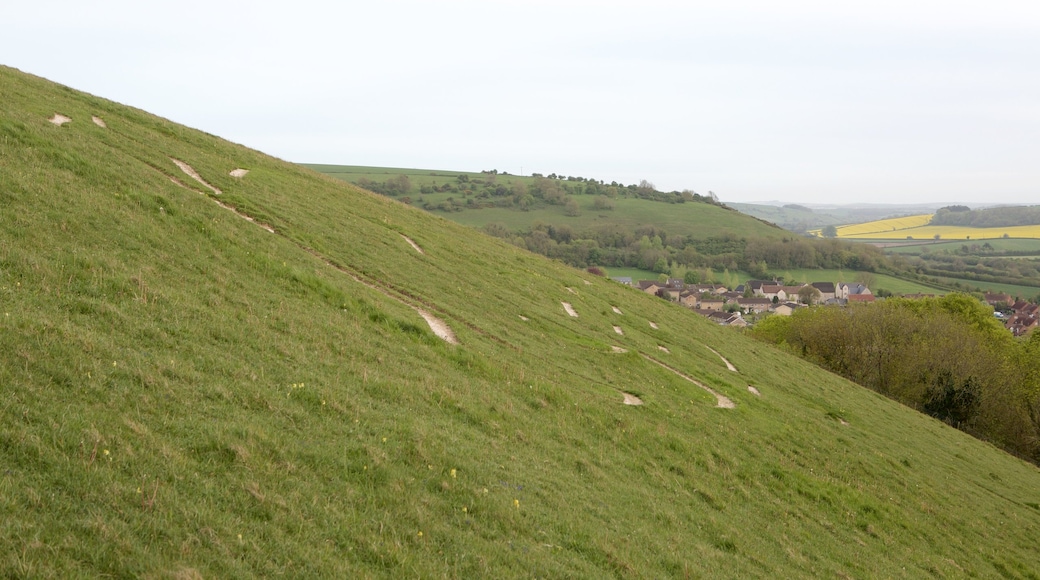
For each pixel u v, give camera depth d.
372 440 17.39
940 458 46.72
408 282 37.84
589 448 24.31
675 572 17.16
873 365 81.31
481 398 24.58
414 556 13.12
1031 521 38.25
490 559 14.01
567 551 15.82
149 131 44.34
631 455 25.59
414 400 21.69
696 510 22.89
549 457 22.02
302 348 21.98
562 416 26.55
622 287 68.06
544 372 31.67
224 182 40.44
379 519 13.97
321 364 21.47
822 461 34.31
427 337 28.94
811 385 56.53
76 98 44.78
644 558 17.14
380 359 24.08
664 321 57.66
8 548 9.24
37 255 20.08
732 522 23.20
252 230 32.41
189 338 19.16
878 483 34.25
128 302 19.64
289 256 31.53
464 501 16.27
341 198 51.75
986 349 77.75
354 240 41.09
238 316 22.41
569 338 40.31
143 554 10.15
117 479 11.73
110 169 30.11
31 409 12.76
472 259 50.72
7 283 17.81
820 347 87.62
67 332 16.23
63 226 22.70
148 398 14.98
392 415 19.59
